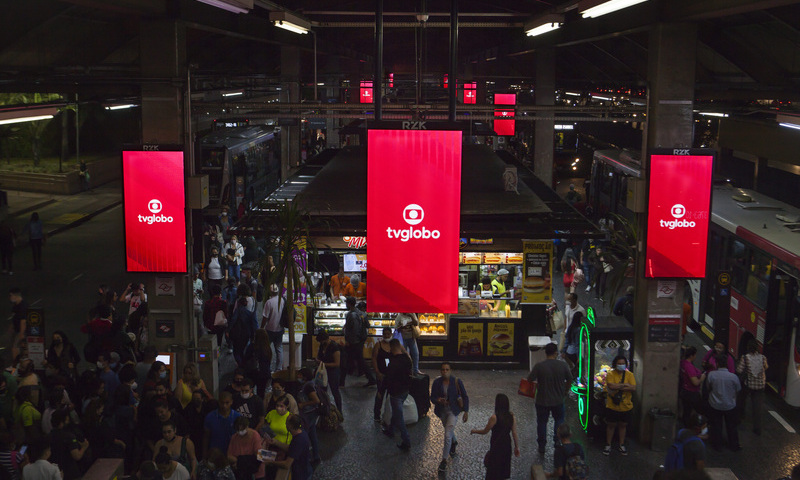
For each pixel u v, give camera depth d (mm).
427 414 13586
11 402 10977
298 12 22094
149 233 12773
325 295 16438
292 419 9633
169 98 13008
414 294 11680
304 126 40344
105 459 9016
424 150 11477
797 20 16047
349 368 15398
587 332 12695
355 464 11555
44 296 20953
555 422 11969
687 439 9031
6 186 38094
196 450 10414
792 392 13375
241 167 30125
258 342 13250
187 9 13289
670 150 11883
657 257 12109
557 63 38969
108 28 26375
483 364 15898
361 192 19266
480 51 47344
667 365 12477
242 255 21359
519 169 25047
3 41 20531
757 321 14633
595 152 31359
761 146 22469
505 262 16578
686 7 11039
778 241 14156
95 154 45688
